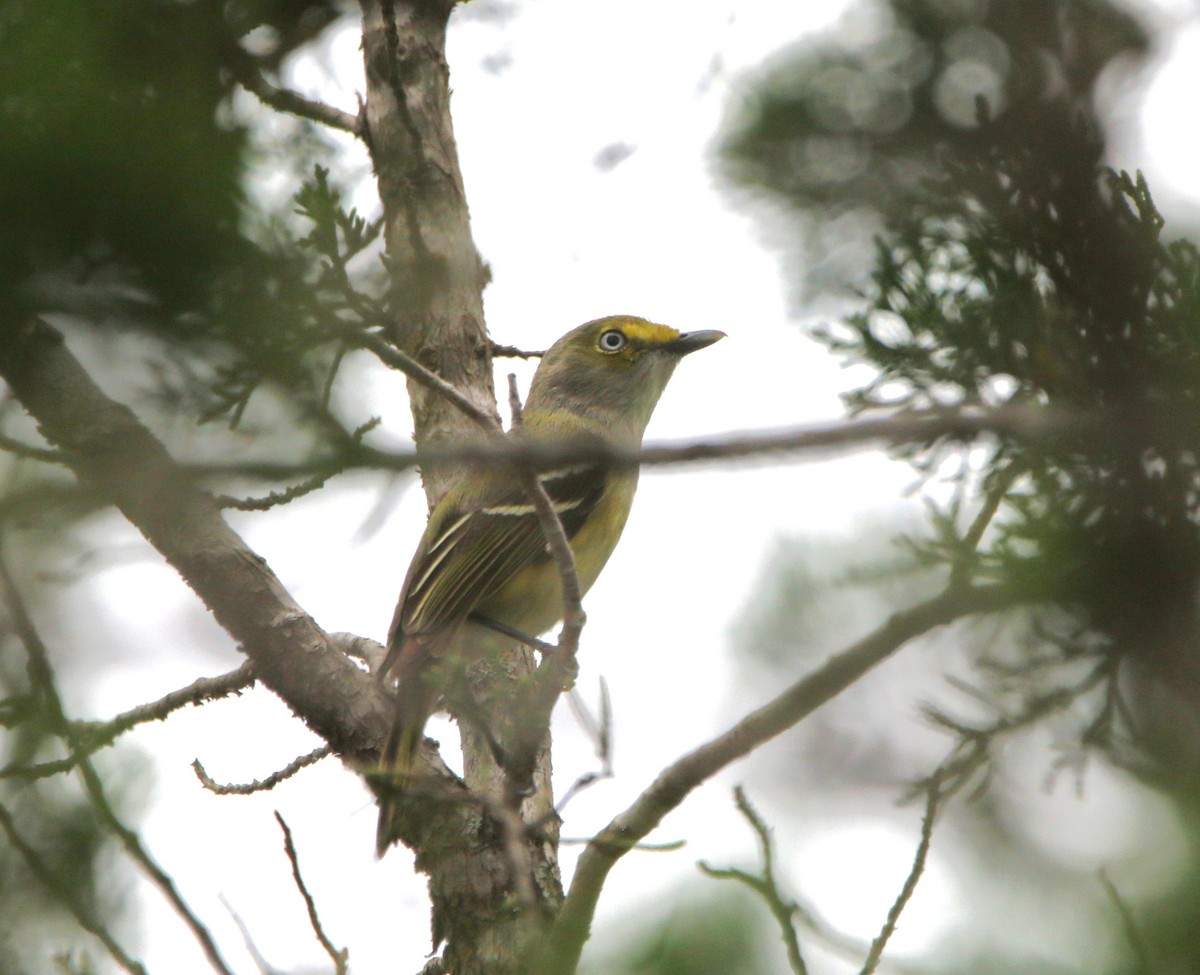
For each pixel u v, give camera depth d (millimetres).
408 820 8867
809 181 8859
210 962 7199
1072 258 7492
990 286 7668
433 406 10711
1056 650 6984
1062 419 6113
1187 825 4629
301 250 6270
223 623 8891
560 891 8883
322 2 10945
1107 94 8758
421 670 9445
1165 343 7113
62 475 7727
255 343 5812
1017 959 6086
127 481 5605
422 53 10875
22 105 4586
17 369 7137
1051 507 6672
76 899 7375
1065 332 7320
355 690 9062
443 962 8688
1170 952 4379
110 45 4762
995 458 7355
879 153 8703
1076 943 5043
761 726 7109
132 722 9695
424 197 10523
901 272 7926
